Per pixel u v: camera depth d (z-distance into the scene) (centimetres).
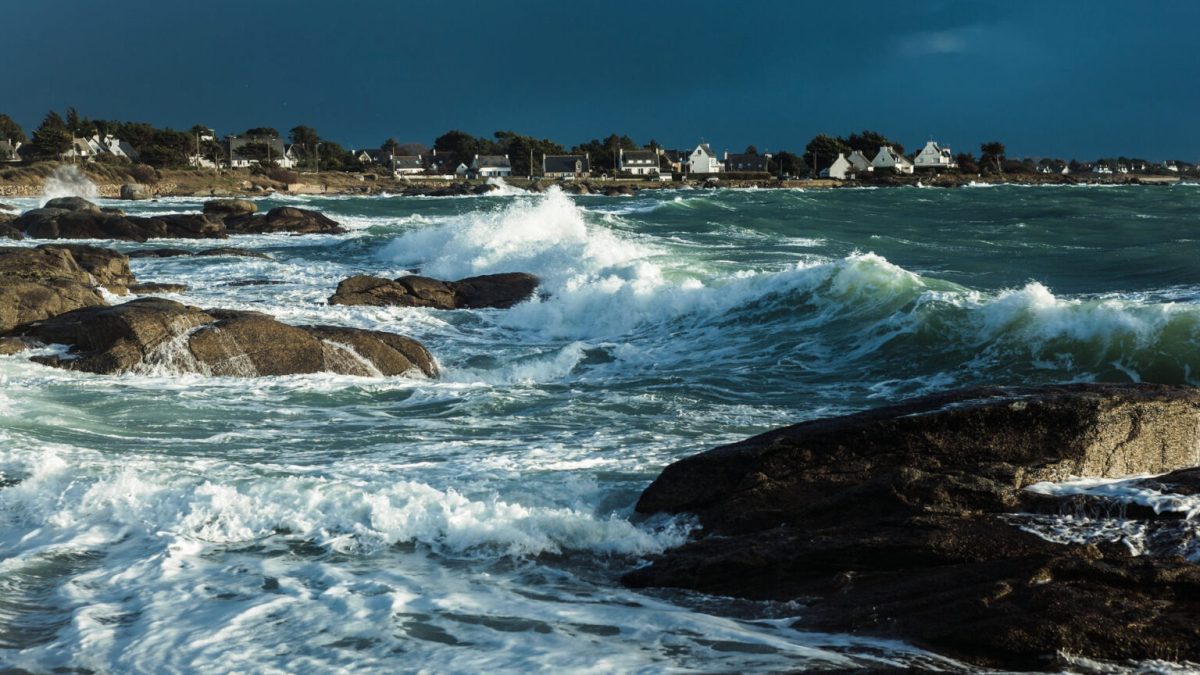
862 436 900
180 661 652
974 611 650
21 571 829
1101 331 1622
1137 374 1548
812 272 2150
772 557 782
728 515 884
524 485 1041
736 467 923
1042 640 611
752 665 618
